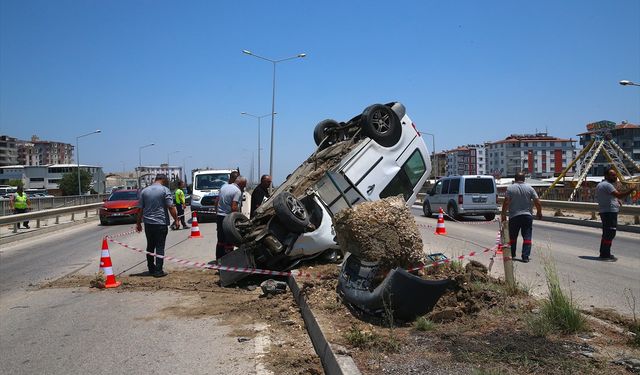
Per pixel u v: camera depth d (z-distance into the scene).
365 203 6.41
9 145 167.38
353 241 6.23
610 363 4.22
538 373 4.07
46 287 9.17
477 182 21.81
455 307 5.75
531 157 148.75
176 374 4.93
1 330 6.50
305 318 6.37
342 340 5.01
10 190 65.56
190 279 9.48
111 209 23.48
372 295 5.63
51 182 124.81
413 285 5.44
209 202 23.52
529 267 9.81
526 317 5.41
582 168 42.06
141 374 4.95
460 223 20.75
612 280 8.56
